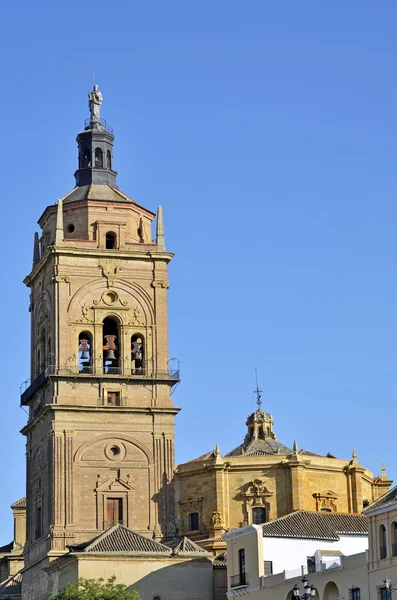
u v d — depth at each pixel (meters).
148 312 151.50
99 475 146.00
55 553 142.50
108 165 157.50
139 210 155.62
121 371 149.12
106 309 150.12
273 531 130.12
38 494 150.25
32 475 153.25
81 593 127.19
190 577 135.25
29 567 149.62
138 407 148.00
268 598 125.19
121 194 155.50
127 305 150.88
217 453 150.62
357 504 151.50
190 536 150.00
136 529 145.88
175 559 135.12
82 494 145.25
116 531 137.75
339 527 133.88
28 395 154.50
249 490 149.38
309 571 121.25
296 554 129.50
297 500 148.00
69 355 147.88
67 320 148.62
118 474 146.50
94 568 133.25
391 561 110.06
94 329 149.38
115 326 151.50
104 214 153.25
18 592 163.25
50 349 150.25
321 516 135.50
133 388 149.12
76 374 147.25
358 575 114.00
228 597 131.25
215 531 147.88
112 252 151.00
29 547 151.75
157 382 149.62
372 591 112.00
